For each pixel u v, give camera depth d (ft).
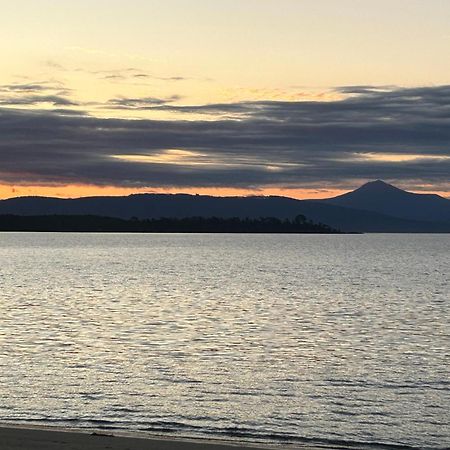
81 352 116.67
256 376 98.27
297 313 175.01
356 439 68.54
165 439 63.72
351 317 167.43
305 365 106.73
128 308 184.85
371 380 96.27
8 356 111.96
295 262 435.53
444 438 69.41
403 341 130.93
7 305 190.70
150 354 115.55
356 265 404.16
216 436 68.39
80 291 235.20
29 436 58.44
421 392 89.35
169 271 345.72
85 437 58.75
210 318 164.04
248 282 276.62
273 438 68.18
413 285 263.90
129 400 83.35
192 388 90.22
